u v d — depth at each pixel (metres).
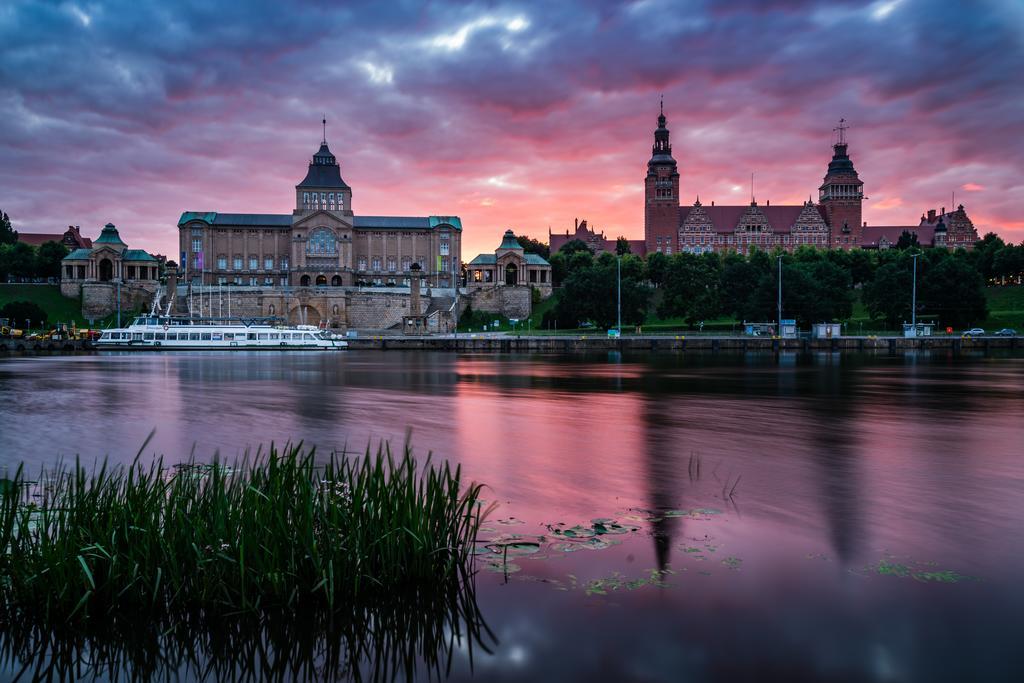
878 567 14.40
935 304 162.75
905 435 31.55
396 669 11.00
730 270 167.62
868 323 180.00
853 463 25.02
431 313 194.12
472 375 70.94
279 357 111.94
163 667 11.44
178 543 13.20
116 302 191.50
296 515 13.42
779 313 142.88
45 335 142.00
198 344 136.38
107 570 12.88
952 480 22.22
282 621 12.40
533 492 20.72
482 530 16.91
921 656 10.85
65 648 12.00
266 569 12.87
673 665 10.70
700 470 23.89
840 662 10.73
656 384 59.56
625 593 13.17
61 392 52.75
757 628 11.77
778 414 39.09
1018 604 12.64
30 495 19.48
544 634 11.70
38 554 13.10
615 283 162.88
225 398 48.38
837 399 47.19
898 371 75.62
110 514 13.44
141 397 49.06
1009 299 197.50
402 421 36.53
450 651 11.37
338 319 186.38
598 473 23.33
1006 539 16.16
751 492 20.67
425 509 14.09
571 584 13.59
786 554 15.17
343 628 12.20
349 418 37.78
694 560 14.81
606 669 10.62
